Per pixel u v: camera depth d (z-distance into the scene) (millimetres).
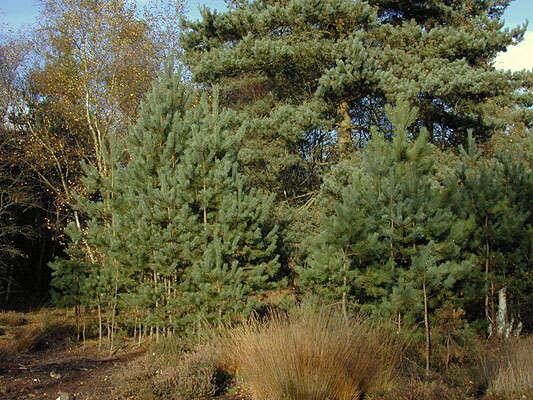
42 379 5730
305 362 4695
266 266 7465
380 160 7227
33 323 10969
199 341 6641
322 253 7074
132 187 8133
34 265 19453
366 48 12836
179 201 7383
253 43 13156
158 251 7312
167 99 8531
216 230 7285
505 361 5527
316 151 15461
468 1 15938
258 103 15297
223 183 7500
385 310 6406
